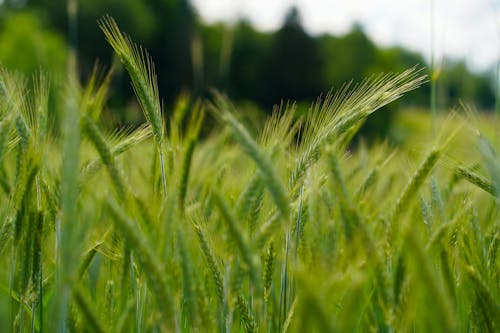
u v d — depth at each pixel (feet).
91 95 3.39
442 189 4.12
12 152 4.18
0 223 3.82
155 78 3.70
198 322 3.21
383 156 4.79
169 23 92.58
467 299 3.65
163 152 3.63
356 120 3.53
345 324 3.01
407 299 3.14
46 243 3.88
